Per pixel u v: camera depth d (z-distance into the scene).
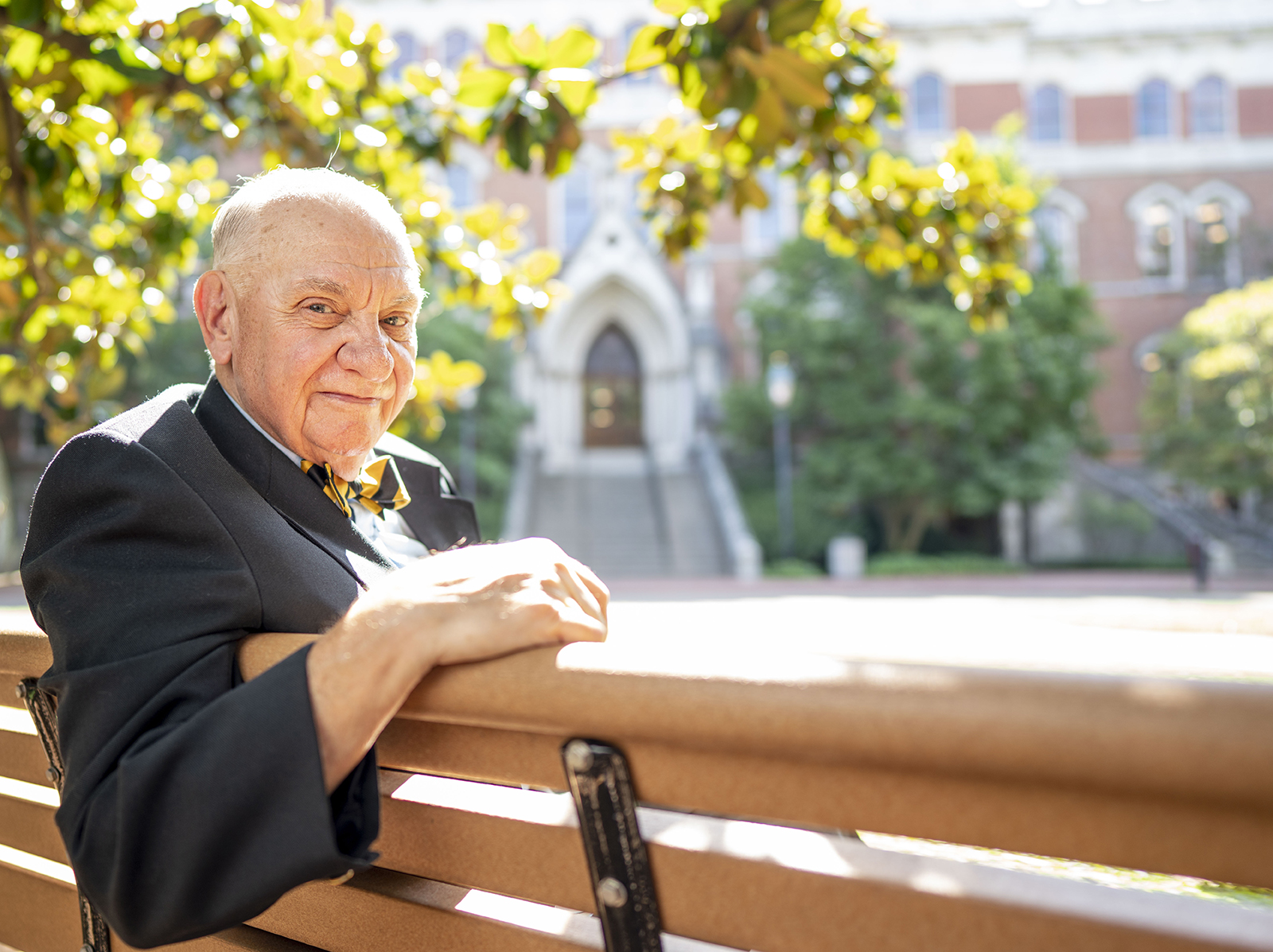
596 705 0.68
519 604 0.79
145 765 0.81
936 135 31.27
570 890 0.79
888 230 3.32
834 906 0.64
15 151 2.52
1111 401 31.03
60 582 1.00
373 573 1.33
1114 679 0.50
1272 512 28.52
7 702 1.32
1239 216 31.42
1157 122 31.83
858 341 24.00
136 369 22.81
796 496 26.61
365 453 1.40
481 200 31.02
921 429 24.16
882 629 8.03
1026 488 22.91
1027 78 31.81
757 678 0.61
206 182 3.80
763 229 31.34
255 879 0.77
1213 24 31.39
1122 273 31.44
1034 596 16.17
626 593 17.36
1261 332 22.52
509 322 3.79
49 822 1.26
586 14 30.86
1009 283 3.51
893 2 31.33
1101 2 31.72
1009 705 0.51
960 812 0.59
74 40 2.23
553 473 29.28
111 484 1.04
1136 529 26.16
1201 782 0.46
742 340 27.34
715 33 2.13
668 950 0.76
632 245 30.09
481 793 0.90
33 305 3.12
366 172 3.37
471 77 2.38
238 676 0.96
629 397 31.48
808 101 2.13
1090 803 0.54
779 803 0.66
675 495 27.30
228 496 1.16
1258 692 0.46
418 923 0.90
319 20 2.73
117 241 3.57
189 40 2.52
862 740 0.56
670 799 0.71
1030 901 0.57
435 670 0.80
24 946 1.38
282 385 1.29
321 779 0.76
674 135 3.32
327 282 1.26
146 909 0.81
